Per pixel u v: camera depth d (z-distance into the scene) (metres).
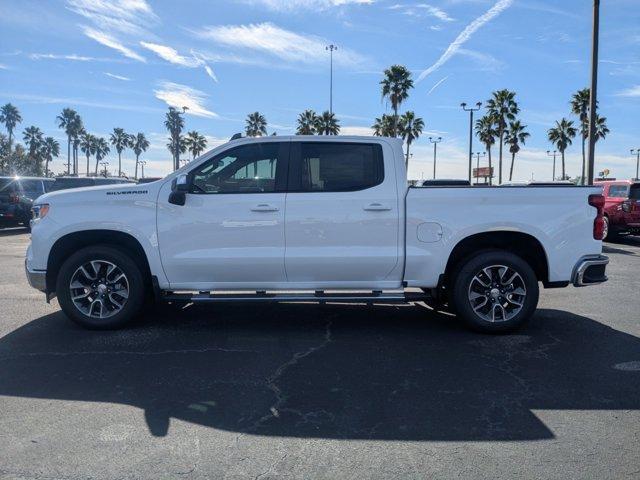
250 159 5.88
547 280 6.04
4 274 9.76
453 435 3.62
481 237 6.02
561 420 3.86
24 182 18.66
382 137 5.92
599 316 6.94
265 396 4.25
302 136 5.89
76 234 5.94
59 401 4.12
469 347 5.54
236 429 3.69
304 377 4.66
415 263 5.82
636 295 8.37
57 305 7.25
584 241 5.94
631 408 4.07
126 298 5.93
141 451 3.38
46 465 3.20
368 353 5.32
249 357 5.18
